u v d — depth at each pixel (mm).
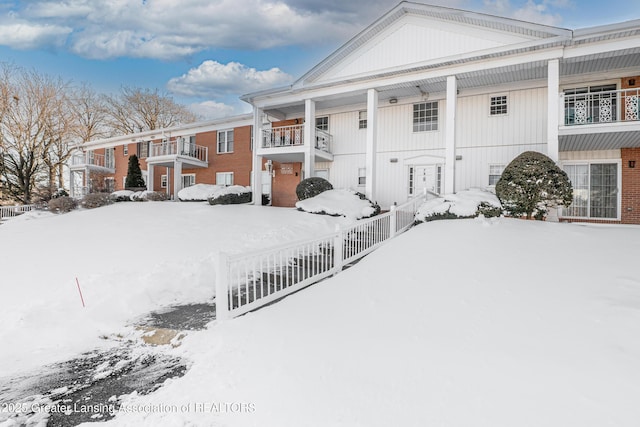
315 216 12398
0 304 6055
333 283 5996
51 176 31469
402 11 12875
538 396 2775
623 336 3531
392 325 4262
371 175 13188
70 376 3705
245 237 9992
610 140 10523
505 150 13016
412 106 15047
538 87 12523
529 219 9617
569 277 5176
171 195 24469
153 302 5809
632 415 2502
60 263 8055
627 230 7750
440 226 8836
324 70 14469
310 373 3338
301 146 15000
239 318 4816
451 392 2922
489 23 11312
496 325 4023
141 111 39312
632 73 11109
